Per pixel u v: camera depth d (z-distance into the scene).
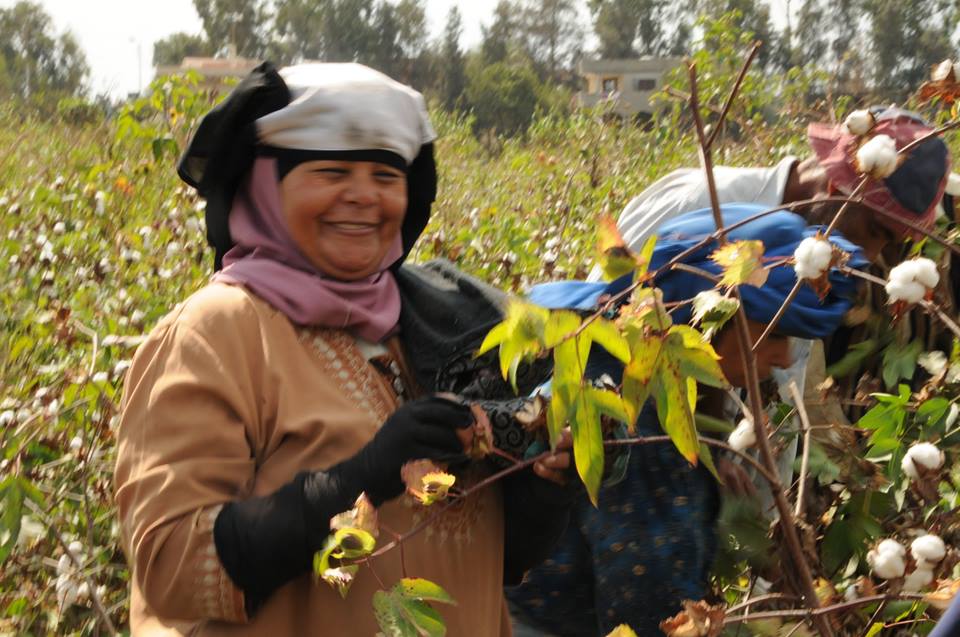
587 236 6.52
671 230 2.71
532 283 5.61
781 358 2.66
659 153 9.73
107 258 5.52
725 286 2.44
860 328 3.61
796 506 2.97
